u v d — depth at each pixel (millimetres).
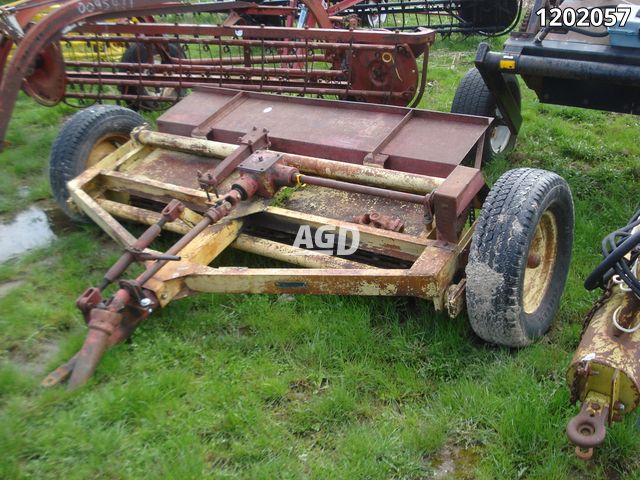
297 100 5348
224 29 6410
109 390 3432
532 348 3781
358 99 6770
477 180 3799
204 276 3857
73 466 3039
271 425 3299
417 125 4867
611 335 2814
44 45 5703
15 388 3518
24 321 4145
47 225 5520
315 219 4148
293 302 4242
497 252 3377
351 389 3547
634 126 7543
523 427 3186
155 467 3037
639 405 2805
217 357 3758
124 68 6965
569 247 4102
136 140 5207
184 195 4559
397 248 3930
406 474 3047
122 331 3711
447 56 10836
